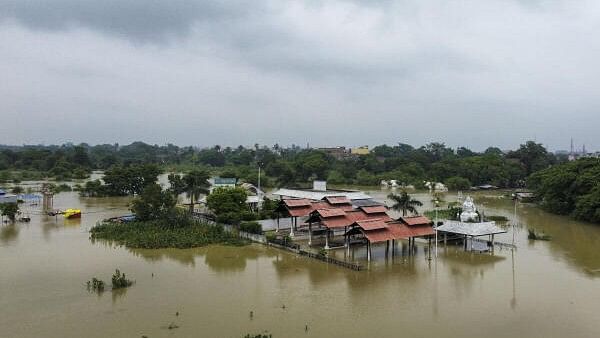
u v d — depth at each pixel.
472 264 79.19
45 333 49.62
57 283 66.50
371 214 93.19
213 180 198.75
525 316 55.16
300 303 59.31
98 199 171.88
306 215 97.69
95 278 66.88
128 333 49.66
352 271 74.38
